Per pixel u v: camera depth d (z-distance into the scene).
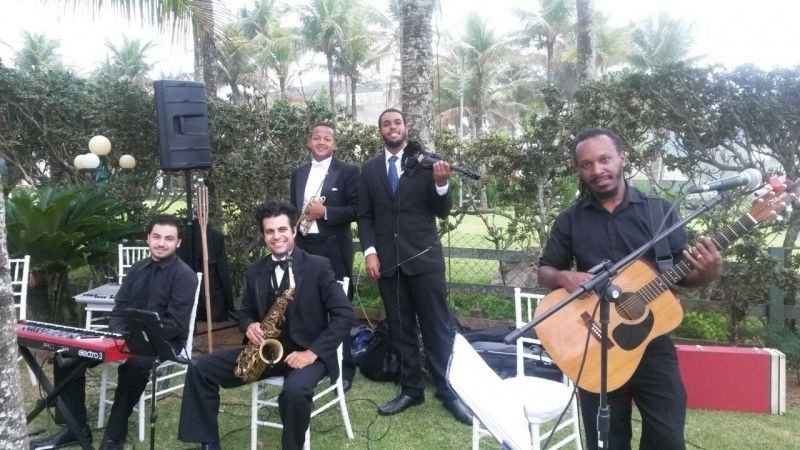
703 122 4.66
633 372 2.33
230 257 6.02
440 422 3.77
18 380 1.97
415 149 3.76
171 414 3.96
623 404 2.42
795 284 4.23
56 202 5.07
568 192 5.16
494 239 5.46
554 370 4.02
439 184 3.61
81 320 5.80
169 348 2.88
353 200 4.39
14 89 6.54
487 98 35.09
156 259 3.58
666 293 2.34
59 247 5.17
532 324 2.17
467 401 2.02
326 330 3.30
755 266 4.28
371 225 3.96
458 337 2.41
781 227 4.55
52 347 3.09
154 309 3.47
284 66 31.95
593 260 2.44
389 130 3.78
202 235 4.81
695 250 2.20
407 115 5.16
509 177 5.29
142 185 6.70
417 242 3.76
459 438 3.55
